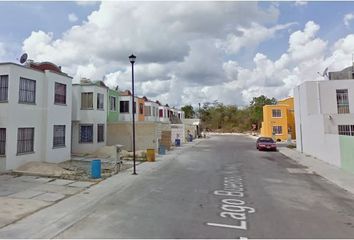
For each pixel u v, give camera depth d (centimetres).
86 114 2705
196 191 1264
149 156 2320
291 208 1001
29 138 1834
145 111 4481
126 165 2069
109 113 3241
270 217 895
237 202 1077
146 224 820
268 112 5425
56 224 812
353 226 818
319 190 1300
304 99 2922
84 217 884
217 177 1628
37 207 974
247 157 2692
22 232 745
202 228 789
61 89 2134
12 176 1527
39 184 1350
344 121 2391
